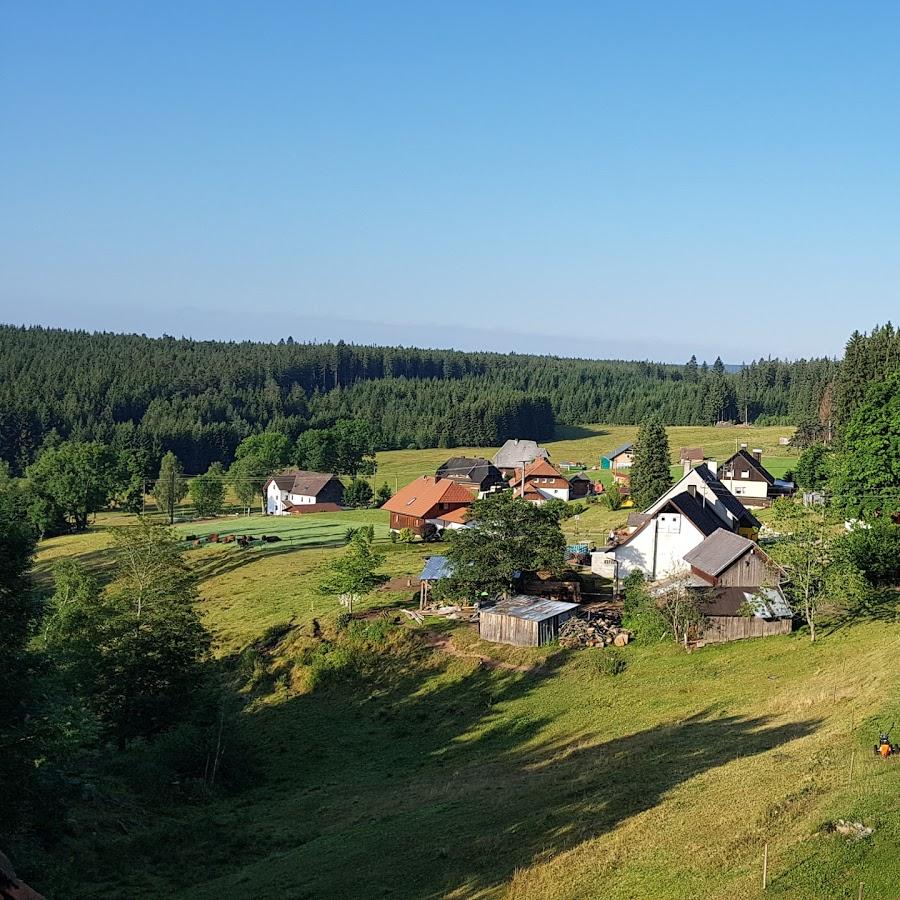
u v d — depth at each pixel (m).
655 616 55.41
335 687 59.88
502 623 59.78
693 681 48.56
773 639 53.09
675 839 26.61
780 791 28.50
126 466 166.75
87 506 139.50
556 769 39.47
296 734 53.84
